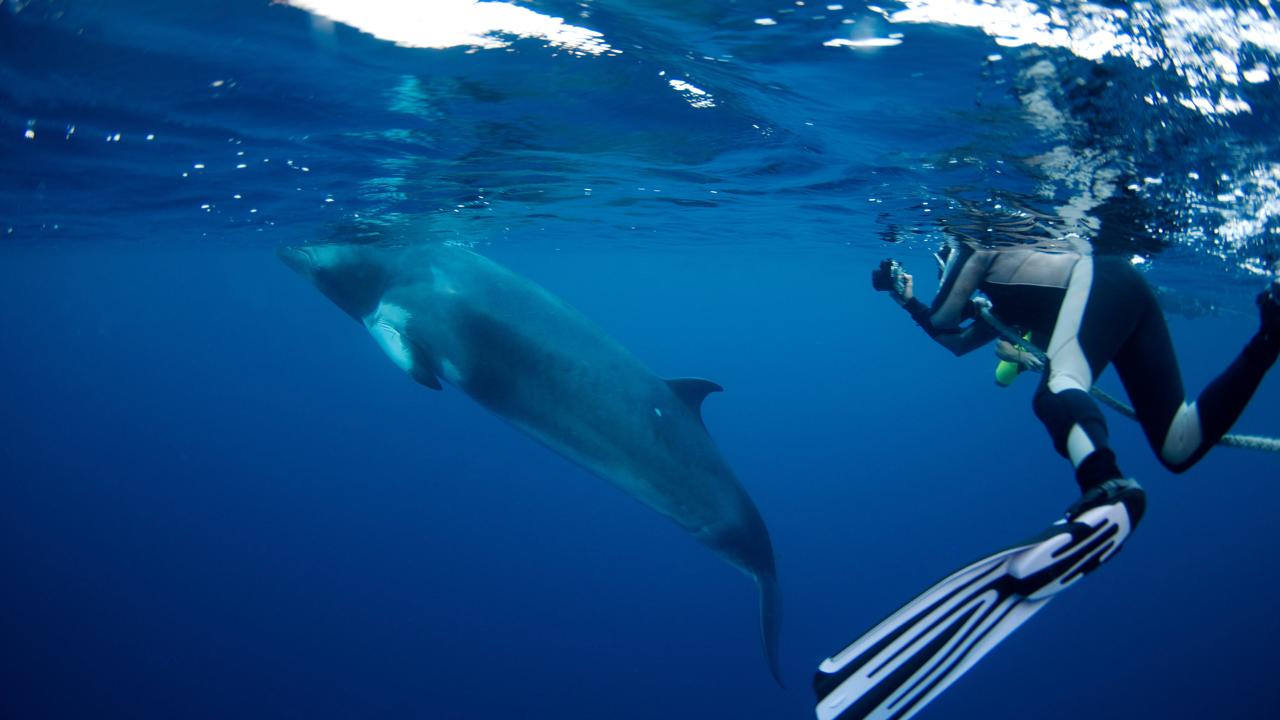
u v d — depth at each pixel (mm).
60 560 27422
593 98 6406
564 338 8023
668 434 7824
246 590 24938
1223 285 16312
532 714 17953
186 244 21250
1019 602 2518
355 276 9094
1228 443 2955
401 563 27641
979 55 4852
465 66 5613
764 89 5863
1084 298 3422
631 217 14758
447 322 8281
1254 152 6398
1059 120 5898
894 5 4258
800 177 9422
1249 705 18656
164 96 6359
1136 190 7742
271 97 6402
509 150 8359
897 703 2443
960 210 9984
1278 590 26625
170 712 17641
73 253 26141
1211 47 4441
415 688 18875
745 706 18516
